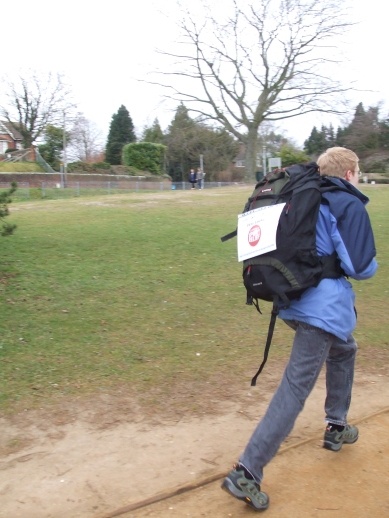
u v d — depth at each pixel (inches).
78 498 114.4
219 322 224.4
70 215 483.8
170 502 112.7
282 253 107.5
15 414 149.6
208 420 149.0
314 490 116.1
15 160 1840.6
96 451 133.0
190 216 489.1
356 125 1726.1
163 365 182.4
